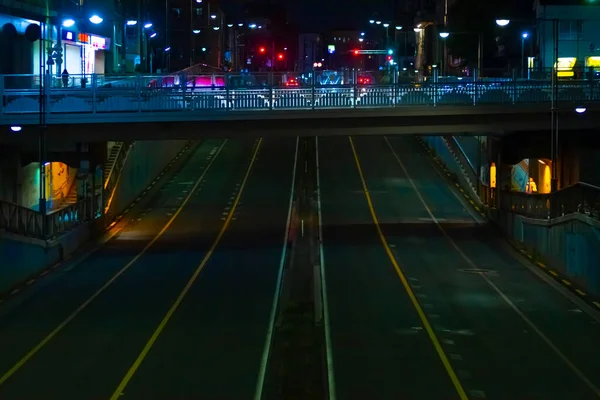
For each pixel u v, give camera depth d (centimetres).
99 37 6569
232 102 3634
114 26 7250
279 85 3741
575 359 2023
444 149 6038
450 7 9188
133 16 8312
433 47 11212
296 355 2048
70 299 2756
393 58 12581
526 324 2405
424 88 3750
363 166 6028
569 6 7294
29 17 4953
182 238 4012
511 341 2206
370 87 3722
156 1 11675
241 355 2052
